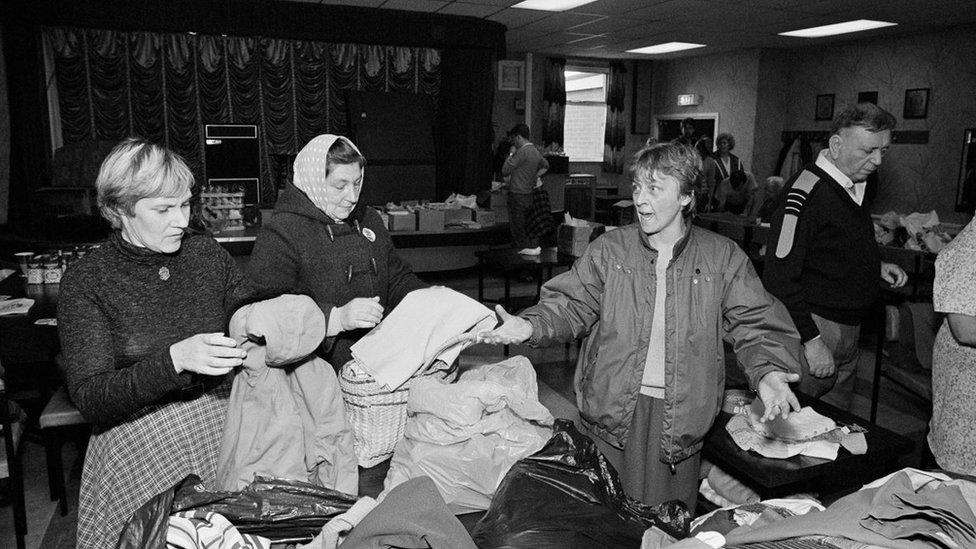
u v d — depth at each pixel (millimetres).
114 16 6488
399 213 6570
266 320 1452
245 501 1269
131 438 1573
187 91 7770
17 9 6383
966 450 1974
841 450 1895
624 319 1881
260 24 6902
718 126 11164
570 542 1231
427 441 1486
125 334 1545
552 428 1536
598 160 12781
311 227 1988
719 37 9180
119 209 1476
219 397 1672
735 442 1951
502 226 7000
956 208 8258
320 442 1548
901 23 7891
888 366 3539
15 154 6945
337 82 8320
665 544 1143
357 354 1646
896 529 1029
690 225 1861
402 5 7090
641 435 1920
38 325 2797
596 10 7312
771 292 2430
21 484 2553
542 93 11633
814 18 7652
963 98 8117
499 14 7586
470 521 1442
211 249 1706
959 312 1878
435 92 8703
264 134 8141
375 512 1149
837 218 2369
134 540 1175
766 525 1116
